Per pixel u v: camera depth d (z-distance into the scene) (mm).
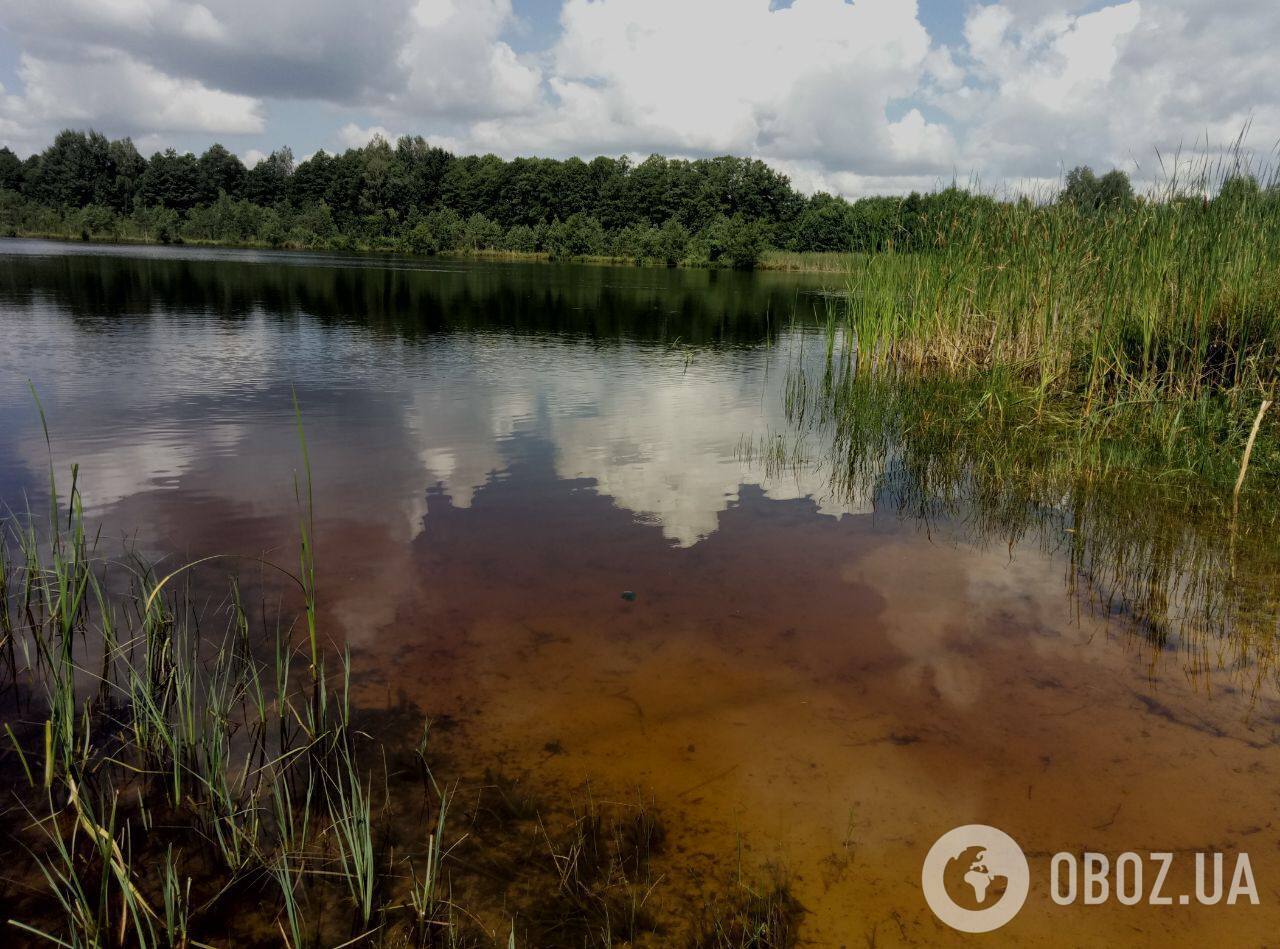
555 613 3836
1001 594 4180
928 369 10703
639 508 5305
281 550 4414
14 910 2223
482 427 7285
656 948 2121
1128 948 2160
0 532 4438
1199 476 6051
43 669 3289
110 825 2393
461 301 20359
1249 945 2176
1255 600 4129
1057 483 5969
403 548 4508
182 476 5562
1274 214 7371
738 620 3824
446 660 3418
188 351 10828
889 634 3736
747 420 7973
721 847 2467
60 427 6680
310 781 2594
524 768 2787
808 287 31391
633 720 3057
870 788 2730
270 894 2299
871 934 2180
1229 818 2623
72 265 26734
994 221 10242
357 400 8180
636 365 11211
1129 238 8008
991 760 2883
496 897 2277
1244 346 6980
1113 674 3441
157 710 2975
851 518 5254
